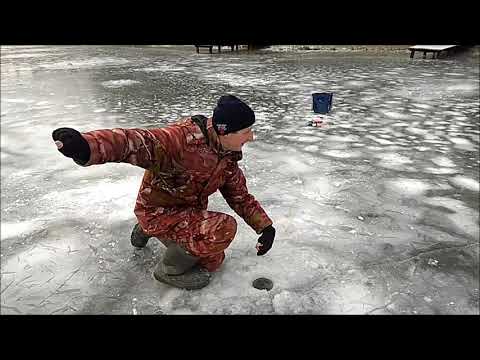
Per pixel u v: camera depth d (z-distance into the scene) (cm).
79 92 747
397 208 312
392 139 471
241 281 229
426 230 282
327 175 371
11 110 612
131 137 171
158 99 684
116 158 167
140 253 255
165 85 816
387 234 277
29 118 566
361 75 916
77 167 388
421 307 213
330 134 489
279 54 1415
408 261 248
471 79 842
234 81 859
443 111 590
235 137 186
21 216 299
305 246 262
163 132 182
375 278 233
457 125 523
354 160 407
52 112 600
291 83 827
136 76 934
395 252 257
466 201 323
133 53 1481
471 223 291
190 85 814
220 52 1496
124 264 245
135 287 225
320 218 296
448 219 296
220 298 216
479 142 459
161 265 223
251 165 392
